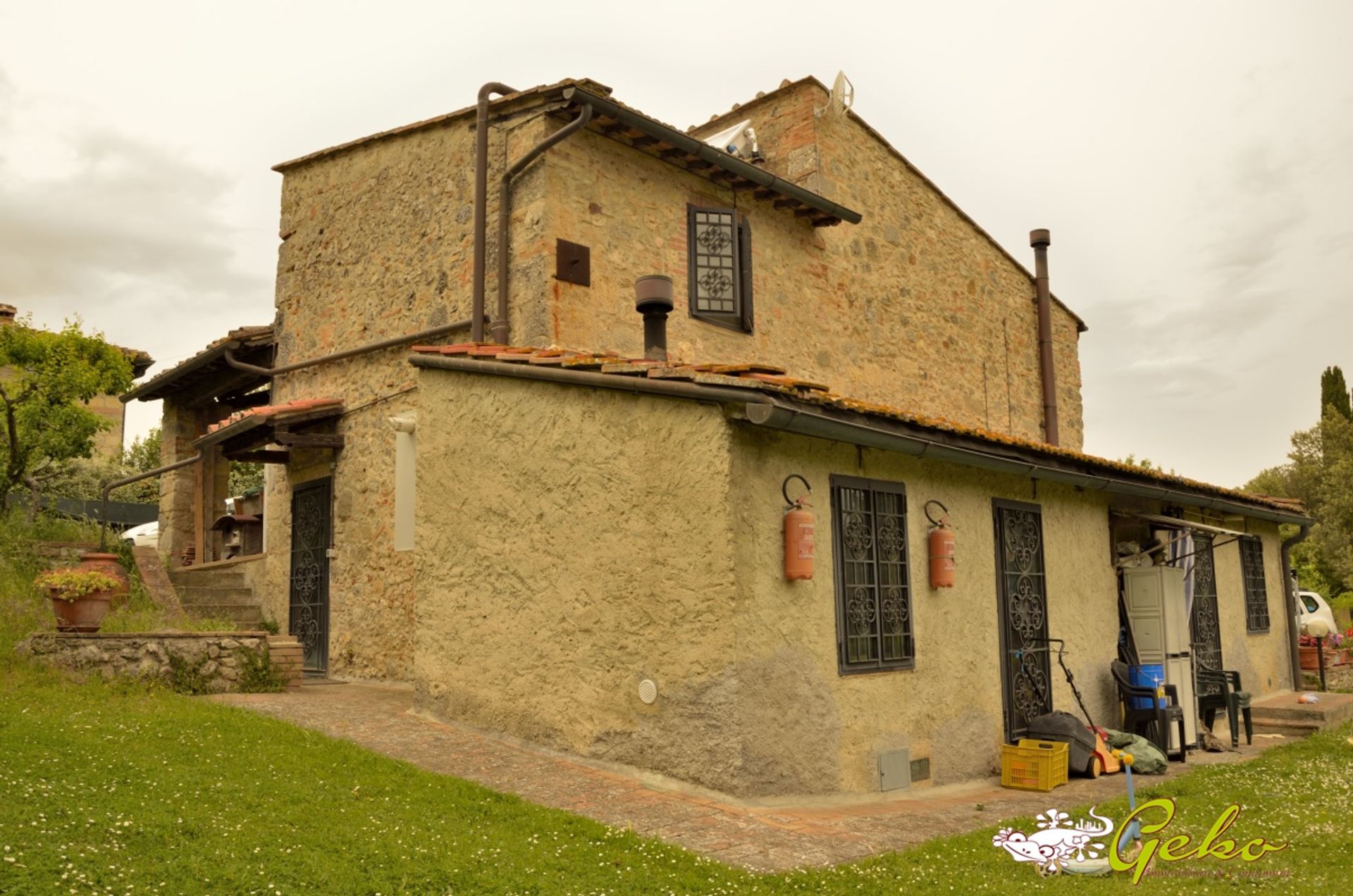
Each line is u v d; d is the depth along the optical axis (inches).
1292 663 583.5
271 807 214.1
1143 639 414.3
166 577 486.0
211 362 540.1
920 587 316.2
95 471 773.9
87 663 335.3
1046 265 651.5
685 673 260.4
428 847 196.7
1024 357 634.2
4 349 534.6
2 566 431.5
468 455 326.0
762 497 265.6
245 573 510.3
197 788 221.8
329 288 464.1
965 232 594.9
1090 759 339.0
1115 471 391.2
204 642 356.5
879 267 523.8
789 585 269.4
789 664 265.4
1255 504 516.7
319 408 440.8
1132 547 430.0
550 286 365.1
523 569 304.0
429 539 335.3
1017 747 331.3
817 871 201.8
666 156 409.1
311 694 367.9
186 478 600.7
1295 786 318.7
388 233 436.1
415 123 420.5
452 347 334.0
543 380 300.7
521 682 300.0
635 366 271.1
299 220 485.7
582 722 282.5
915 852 221.3
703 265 423.2
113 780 221.5
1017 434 614.9
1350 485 1213.1
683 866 200.2
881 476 306.8
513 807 232.7
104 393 572.1
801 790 263.1
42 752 235.1
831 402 259.9
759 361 440.8
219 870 175.9
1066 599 386.3
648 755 266.2
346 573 437.4
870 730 287.9
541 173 370.6
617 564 279.3
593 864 197.9
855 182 517.3
